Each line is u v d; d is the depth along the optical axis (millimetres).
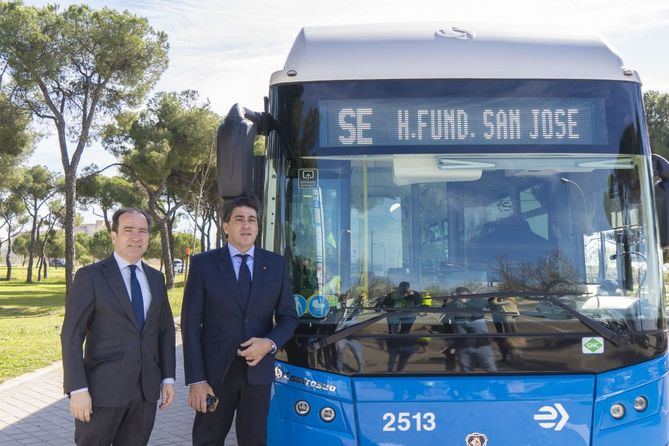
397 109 4383
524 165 4344
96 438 3967
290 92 4430
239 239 4312
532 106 4395
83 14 24438
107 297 3988
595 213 4301
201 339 4316
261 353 4000
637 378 4078
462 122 4379
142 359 4059
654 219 4355
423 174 4320
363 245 4246
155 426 7328
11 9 23719
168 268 39562
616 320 4121
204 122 34500
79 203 45000
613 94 4445
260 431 4219
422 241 4242
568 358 4035
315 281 4230
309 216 4305
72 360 3881
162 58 26281
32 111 26438
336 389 4047
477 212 4281
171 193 43125
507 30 4730
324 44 4543
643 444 4047
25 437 6820
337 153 4348
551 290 4164
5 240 74188
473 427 3992
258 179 4488
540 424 4004
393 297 4152
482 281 4180
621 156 4383
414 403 4012
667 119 32219
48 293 42688
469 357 4027
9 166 34312
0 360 11797
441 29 4703
